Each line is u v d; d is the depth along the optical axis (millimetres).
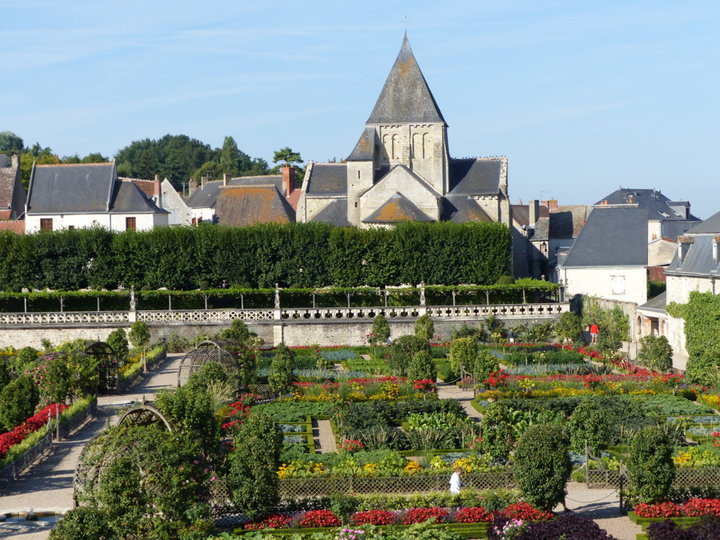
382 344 81250
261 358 70250
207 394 39969
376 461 41188
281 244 94812
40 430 46719
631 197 151250
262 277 94875
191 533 30250
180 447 31422
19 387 47750
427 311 85688
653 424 45312
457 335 82562
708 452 39969
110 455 30797
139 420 35000
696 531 30453
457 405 51781
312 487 37156
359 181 117250
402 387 57750
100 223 115312
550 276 130125
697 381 58844
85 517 28859
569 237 141125
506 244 96688
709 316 58625
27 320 84062
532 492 33969
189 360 66000
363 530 31297
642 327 83750
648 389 56906
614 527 33719
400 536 31156
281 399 55906
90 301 89750
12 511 36531
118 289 94938
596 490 38344
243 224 123312
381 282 96000
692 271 74688
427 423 47438
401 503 35094
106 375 62250
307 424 49969
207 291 89312
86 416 53750
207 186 161125
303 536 32156
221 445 37031
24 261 93688
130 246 94000
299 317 85312
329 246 95250
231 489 34312
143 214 115812
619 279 97438
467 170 120500
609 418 45406
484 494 35250
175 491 30531
